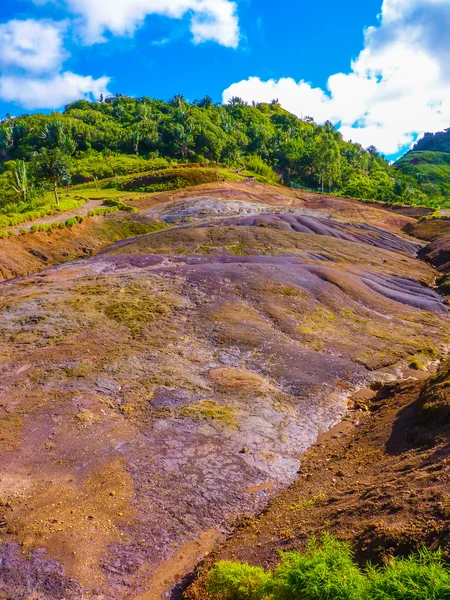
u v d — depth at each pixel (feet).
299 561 18.90
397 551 21.15
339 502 29.76
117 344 57.57
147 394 47.70
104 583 26.20
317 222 170.81
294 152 455.63
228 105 615.98
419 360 65.77
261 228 140.67
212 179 292.81
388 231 186.80
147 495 33.63
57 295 71.15
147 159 385.29
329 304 83.20
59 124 400.67
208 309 72.28
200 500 34.04
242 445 41.29
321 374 56.80
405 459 33.68
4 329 59.11
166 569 27.86
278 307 76.74
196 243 125.08
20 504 31.19
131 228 165.48
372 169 499.10
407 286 107.86
